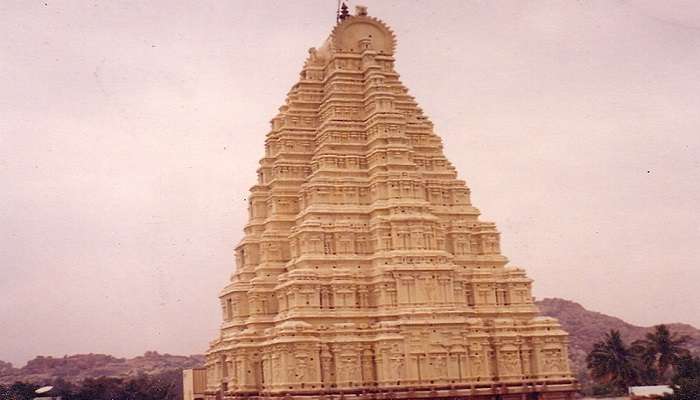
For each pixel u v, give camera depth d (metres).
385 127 130.62
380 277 118.00
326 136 132.75
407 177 125.56
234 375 125.81
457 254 129.50
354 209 126.12
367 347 116.25
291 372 112.06
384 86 135.50
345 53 141.12
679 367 155.00
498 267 130.50
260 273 130.62
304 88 143.75
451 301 119.12
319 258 120.50
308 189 128.00
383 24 145.75
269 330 121.94
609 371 181.00
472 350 118.31
